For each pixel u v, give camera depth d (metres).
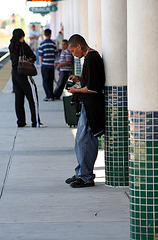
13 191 15.93
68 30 54.19
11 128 27.28
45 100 38.25
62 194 15.62
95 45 20.81
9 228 12.70
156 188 11.11
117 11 15.52
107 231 12.50
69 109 26.77
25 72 26.28
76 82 16.78
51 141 23.88
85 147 16.20
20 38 26.08
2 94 42.03
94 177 16.62
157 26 10.72
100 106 15.88
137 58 10.86
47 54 37.56
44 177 17.61
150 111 10.91
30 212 13.92
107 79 15.91
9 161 19.97
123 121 16.19
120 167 16.39
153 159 11.03
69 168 18.86
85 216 13.60
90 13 20.77
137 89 10.94
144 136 10.99
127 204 14.64
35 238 12.03
